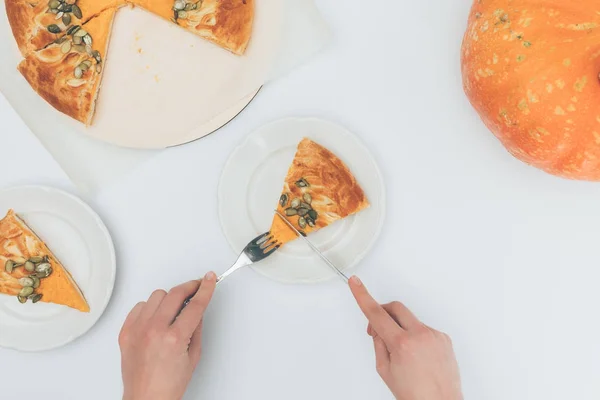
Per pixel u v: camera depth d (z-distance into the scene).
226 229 0.74
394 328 0.69
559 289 0.75
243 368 0.76
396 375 0.69
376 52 0.77
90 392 0.76
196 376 0.76
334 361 0.76
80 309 0.74
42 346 0.73
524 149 0.67
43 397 0.76
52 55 0.76
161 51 0.78
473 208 0.76
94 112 0.77
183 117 0.76
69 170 0.76
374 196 0.74
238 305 0.76
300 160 0.74
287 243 0.75
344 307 0.75
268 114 0.77
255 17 0.77
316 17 0.76
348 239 0.75
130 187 0.76
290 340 0.76
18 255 0.74
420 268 0.76
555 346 0.75
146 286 0.76
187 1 0.77
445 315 0.76
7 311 0.75
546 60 0.62
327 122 0.74
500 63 0.64
